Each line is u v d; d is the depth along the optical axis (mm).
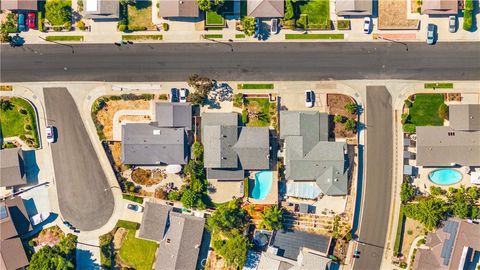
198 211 69188
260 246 69125
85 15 68188
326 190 68375
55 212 69062
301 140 67875
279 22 69250
